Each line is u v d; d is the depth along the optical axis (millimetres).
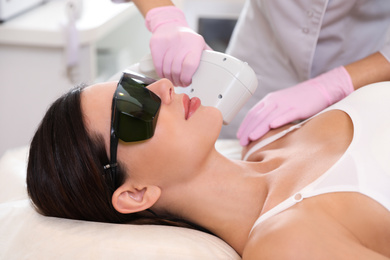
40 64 1619
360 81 1185
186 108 979
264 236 824
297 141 1070
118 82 986
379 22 1286
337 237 784
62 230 917
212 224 989
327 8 1208
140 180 966
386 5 1246
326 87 1182
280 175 964
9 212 988
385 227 850
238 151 1339
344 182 871
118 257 862
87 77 1651
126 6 1879
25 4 1710
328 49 1305
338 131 1017
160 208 1012
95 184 938
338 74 1197
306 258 763
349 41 1295
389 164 886
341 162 901
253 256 813
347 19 1257
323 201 857
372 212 847
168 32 1146
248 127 1201
